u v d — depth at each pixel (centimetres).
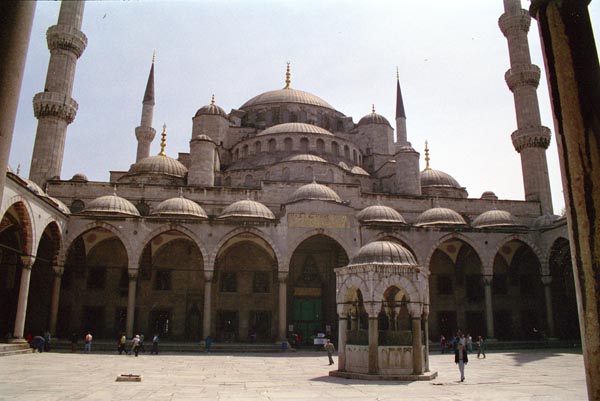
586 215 418
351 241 4184
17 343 3216
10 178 2811
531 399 1581
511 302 4956
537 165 5269
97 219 3981
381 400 1531
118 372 2322
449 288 4947
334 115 7175
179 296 4562
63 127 4622
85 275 4456
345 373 2153
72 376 2122
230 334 4509
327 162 5212
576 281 427
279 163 5184
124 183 4734
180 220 4062
